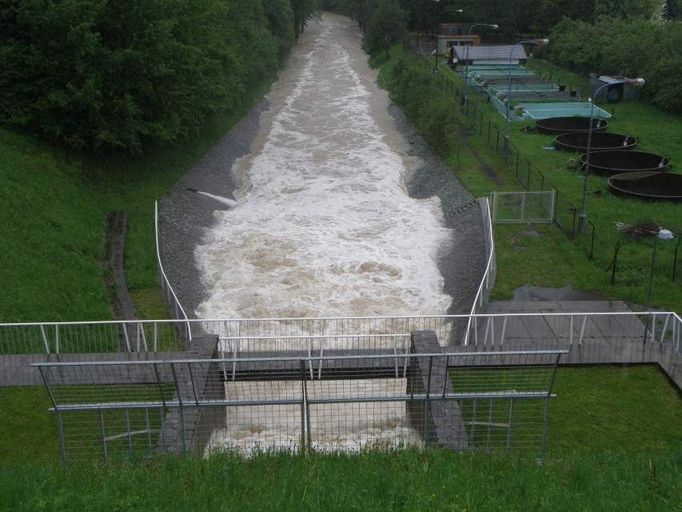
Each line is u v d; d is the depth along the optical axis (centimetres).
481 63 8906
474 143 5444
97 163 4012
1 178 3309
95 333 2641
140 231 3609
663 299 2942
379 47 9725
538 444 1712
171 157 4653
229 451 1409
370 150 5722
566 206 3994
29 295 2752
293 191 4769
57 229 3256
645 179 4319
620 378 2122
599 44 8150
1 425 1866
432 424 1579
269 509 1104
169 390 1886
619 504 1166
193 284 3316
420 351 2025
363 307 3088
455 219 4081
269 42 8312
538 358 2112
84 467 1327
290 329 2858
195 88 4512
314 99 7662
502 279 3142
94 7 3719
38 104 3753
